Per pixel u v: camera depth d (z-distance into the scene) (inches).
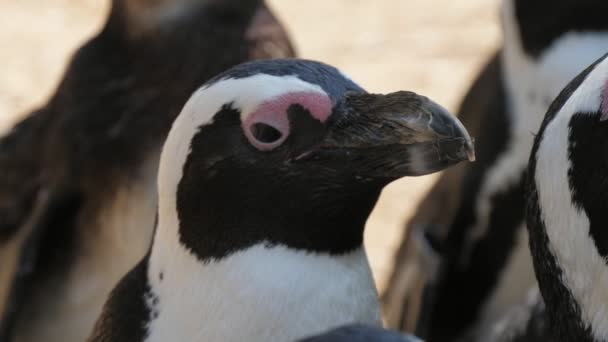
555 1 454.3
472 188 499.5
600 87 306.0
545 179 315.6
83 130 492.4
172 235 329.7
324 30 916.6
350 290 325.7
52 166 499.8
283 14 944.3
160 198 332.2
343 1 962.1
